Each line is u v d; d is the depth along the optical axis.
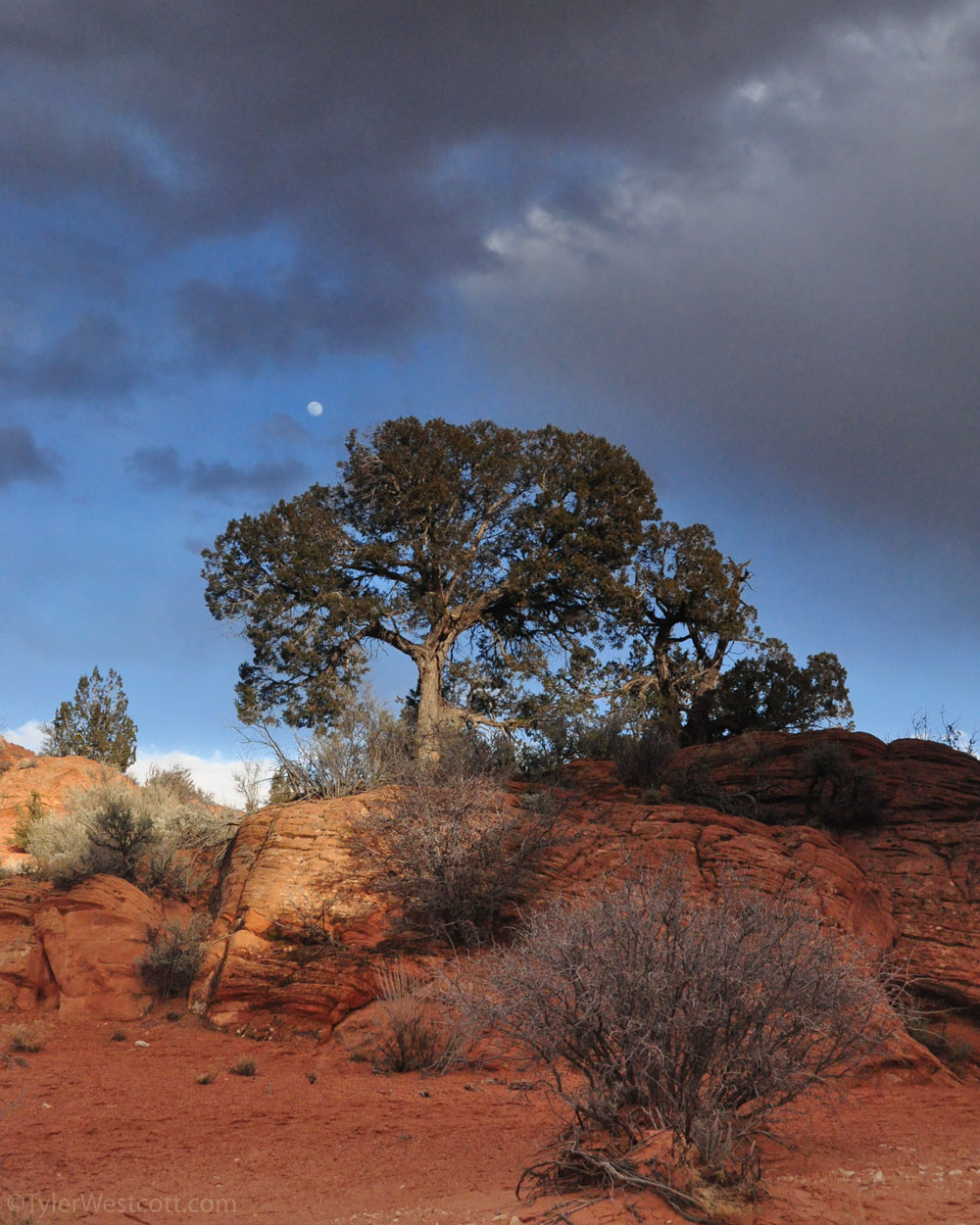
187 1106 8.95
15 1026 12.34
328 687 33.66
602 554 37.56
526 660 37.16
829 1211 4.79
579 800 18.62
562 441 38.91
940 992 12.79
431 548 36.69
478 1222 4.91
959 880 15.13
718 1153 5.27
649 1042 5.76
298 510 36.78
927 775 17.98
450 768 17.20
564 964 6.13
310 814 16.22
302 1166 6.80
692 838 15.34
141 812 18.72
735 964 5.88
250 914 14.26
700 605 36.56
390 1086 10.05
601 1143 5.88
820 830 17.16
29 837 21.00
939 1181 5.43
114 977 13.35
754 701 33.34
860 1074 10.06
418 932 13.87
